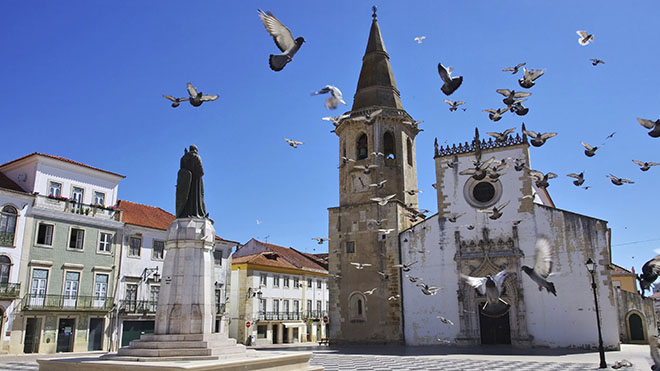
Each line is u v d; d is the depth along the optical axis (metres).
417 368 22.80
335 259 43.69
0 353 35.53
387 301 40.94
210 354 16.39
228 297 52.41
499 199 39.50
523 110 16.97
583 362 25.88
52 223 40.28
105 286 42.78
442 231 40.72
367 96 47.12
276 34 10.02
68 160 42.56
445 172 41.78
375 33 49.94
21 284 37.53
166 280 18.06
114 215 44.69
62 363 15.66
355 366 23.84
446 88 12.84
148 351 16.16
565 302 36.03
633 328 45.84
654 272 10.74
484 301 38.31
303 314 68.94
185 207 19.33
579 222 36.72
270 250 70.75
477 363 25.48
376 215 43.00
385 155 45.56
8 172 42.41
